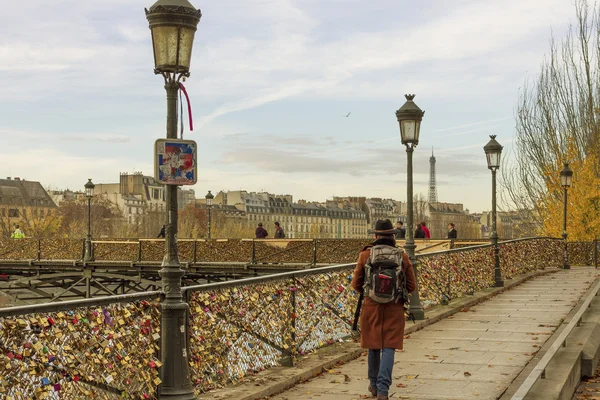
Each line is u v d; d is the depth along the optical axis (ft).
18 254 142.31
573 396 30.32
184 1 22.90
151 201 506.48
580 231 118.11
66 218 399.85
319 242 112.16
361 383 28.12
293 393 26.43
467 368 30.76
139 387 21.40
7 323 16.89
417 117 45.32
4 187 420.36
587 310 48.57
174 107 23.02
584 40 146.30
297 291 31.86
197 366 24.21
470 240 97.30
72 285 137.39
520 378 28.84
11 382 16.78
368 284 25.30
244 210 569.64
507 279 72.64
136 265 128.06
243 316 27.40
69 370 18.52
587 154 141.08
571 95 146.72
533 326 42.52
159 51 22.84
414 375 29.37
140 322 21.79
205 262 119.55
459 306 50.47
